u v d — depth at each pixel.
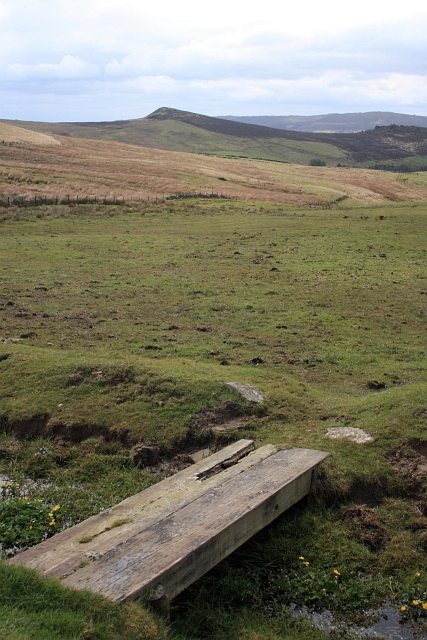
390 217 42.88
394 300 21.30
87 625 4.77
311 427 9.91
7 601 4.83
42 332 16.12
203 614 5.97
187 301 20.53
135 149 117.44
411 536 7.30
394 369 14.03
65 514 7.86
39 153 86.12
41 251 29.98
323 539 7.23
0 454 9.67
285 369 13.73
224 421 10.16
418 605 6.21
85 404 10.67
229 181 78.75
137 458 9.26
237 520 6.52
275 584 6.52
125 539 6.18
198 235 36.19
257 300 20.86
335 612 6.23
